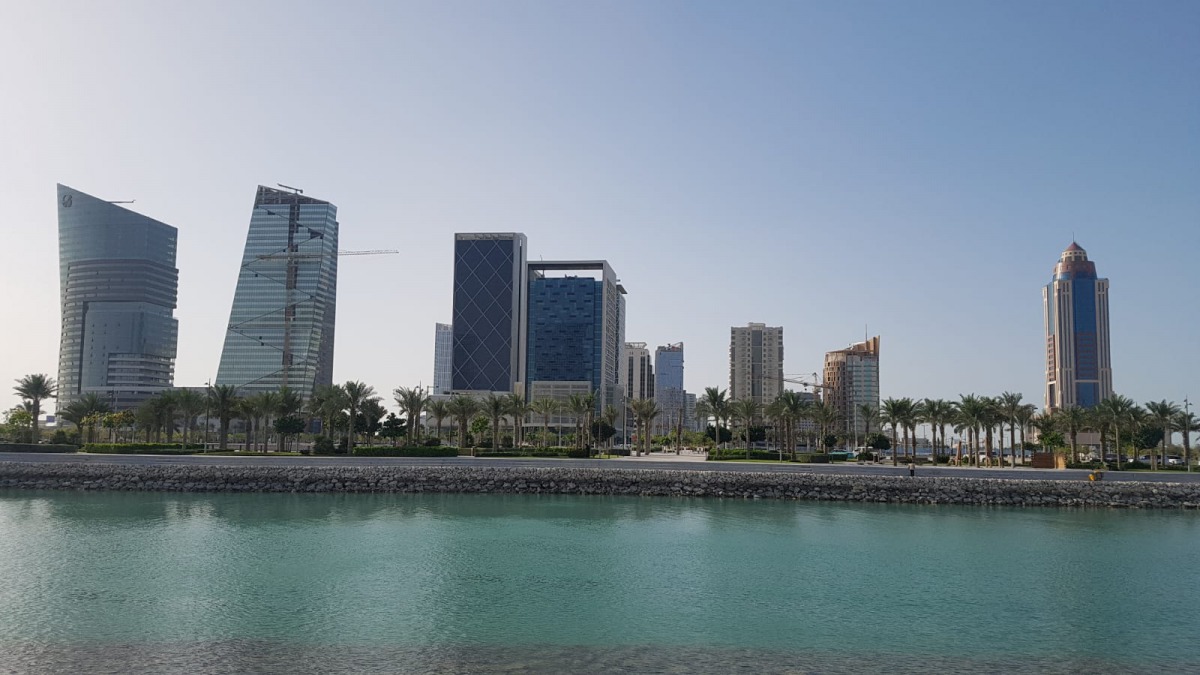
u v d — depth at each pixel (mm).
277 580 50156
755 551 61500
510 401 150375
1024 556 60750
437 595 47000
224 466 98000
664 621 42031
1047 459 135375
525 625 40938
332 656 35312
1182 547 65000
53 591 46719
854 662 35500
